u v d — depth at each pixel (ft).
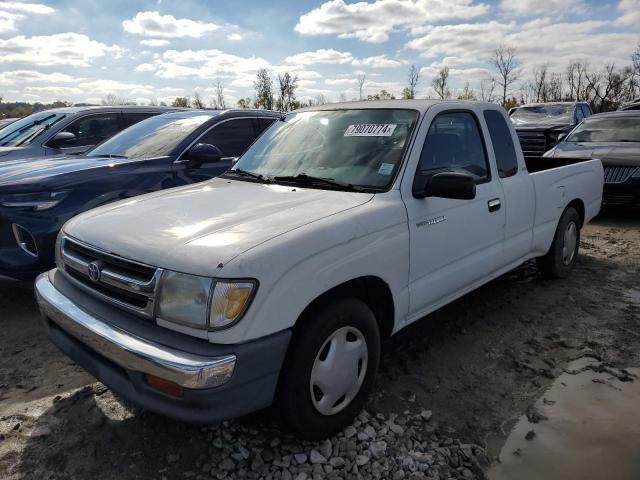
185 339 7.50
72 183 15.01
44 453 8.71
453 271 11.54
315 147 12.08
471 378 11.10
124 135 20.03
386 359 11.94
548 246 16.05
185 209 9.65
